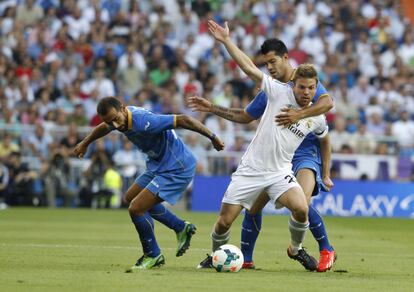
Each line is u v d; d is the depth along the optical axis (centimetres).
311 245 4600
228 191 3278
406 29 10419
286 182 3219
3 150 7956
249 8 10331
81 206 7894
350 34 10406
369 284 2919
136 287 2683
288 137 3212
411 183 7706
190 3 10531
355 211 7694
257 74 3173
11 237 4722
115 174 7788
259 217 3400
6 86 8838
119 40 9662
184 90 8875
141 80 9256
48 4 10119
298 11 10350
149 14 10325
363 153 8194
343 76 9556
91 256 3753
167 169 3278
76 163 7950
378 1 10862
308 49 9881
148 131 3198
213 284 2797
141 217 3256
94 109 8762
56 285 2706
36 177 7881
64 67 9156
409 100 9538
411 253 4300
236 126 8369
